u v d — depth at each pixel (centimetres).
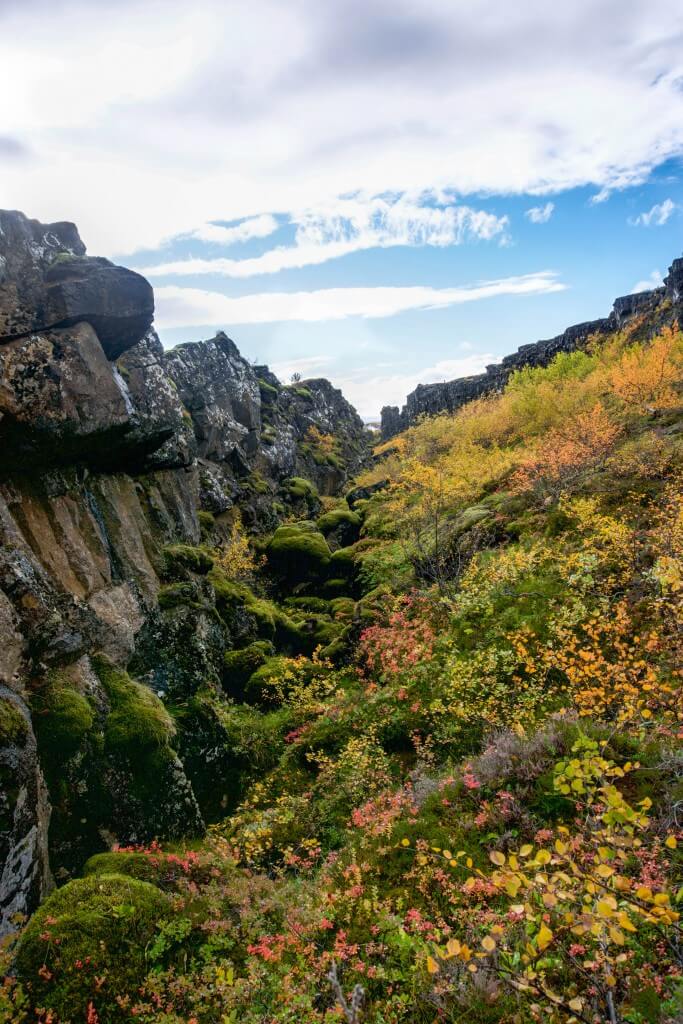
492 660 1055
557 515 1501
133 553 1313
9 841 649
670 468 1475
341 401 8225
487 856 600
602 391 2539
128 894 632
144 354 1570
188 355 2967
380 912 575
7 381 1007
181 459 1692
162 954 582
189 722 1102
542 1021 370
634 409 2117
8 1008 506
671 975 365
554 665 966
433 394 7525
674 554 980
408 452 3731
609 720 770
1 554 904
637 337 4031
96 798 859
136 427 1291
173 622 1287
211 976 547
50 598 988
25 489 1086
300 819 932
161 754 947
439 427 3388
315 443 5541
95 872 710
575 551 1286
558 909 398
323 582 2394
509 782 698
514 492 1858
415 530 2159
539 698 935
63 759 841
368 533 2731
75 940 564
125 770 909
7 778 676
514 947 439
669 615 896
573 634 1009
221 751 1133
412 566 1859
